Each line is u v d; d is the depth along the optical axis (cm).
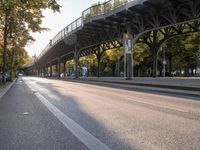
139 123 864
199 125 822
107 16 3656
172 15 2962
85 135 727
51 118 1001
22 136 732
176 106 1264
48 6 1641
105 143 643
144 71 8394
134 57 6119
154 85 2608
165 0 2827
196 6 2731
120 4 3475
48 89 2714
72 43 5794
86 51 6481
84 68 9800
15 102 1568
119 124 856
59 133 759
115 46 5172
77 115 1053
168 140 657
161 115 1007
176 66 6662
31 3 1666
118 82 3409
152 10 3148
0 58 4456
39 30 2914
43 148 614
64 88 2825
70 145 634
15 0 1628
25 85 3700
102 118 967
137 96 1816
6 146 635
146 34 4341
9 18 2803
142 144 627
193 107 1226
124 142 647
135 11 3244
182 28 3919
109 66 8712
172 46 5794
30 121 946
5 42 3244
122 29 3950
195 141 646
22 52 5147
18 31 3130
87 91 2342
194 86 2195
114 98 1681
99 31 4525
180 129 770
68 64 11900
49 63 11700
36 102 1545
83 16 4328
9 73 5841
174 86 2311
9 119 992
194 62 5803
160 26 3206
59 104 1426
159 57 6444
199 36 4575
